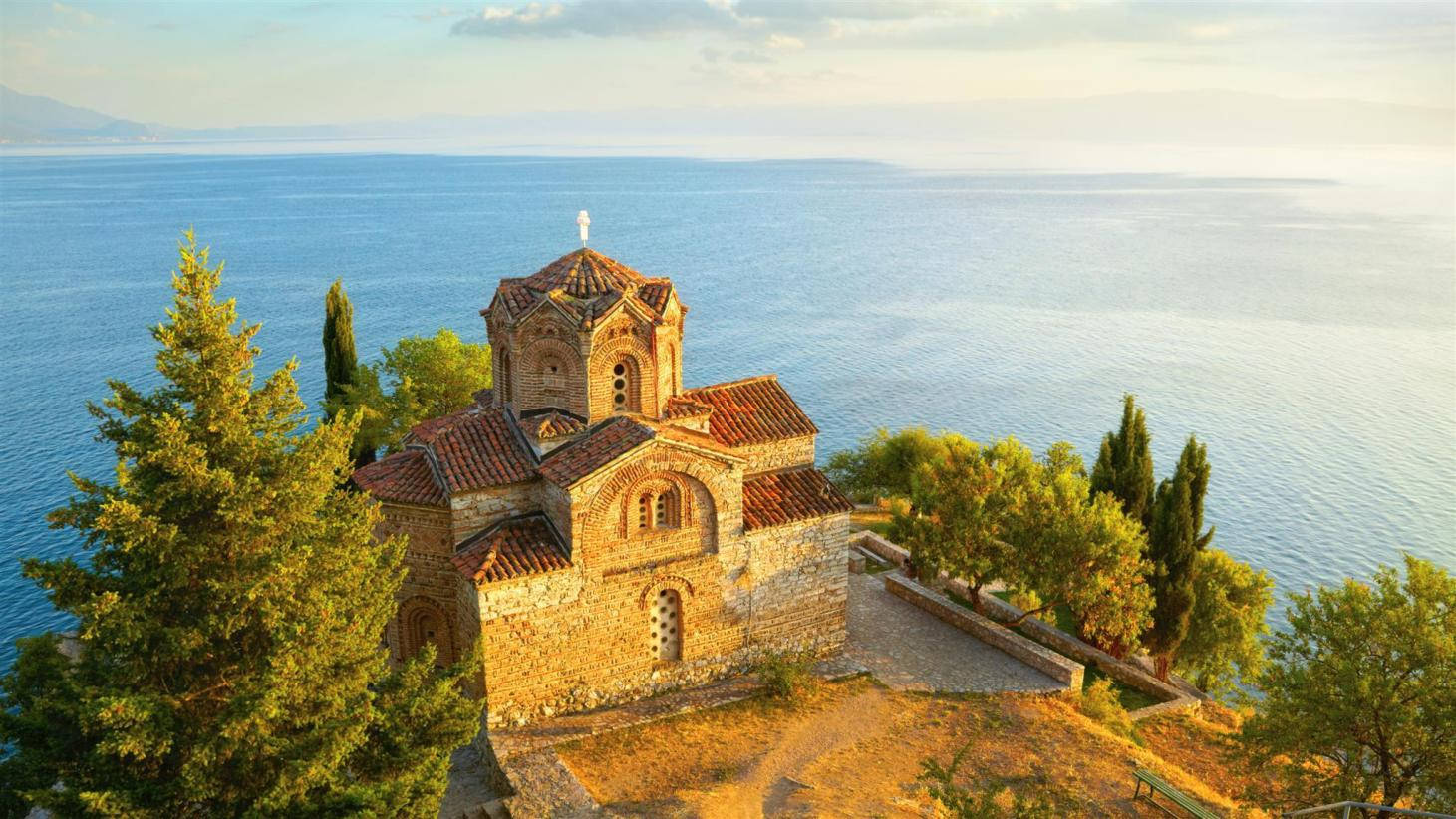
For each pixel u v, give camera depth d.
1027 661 38.31
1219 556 46.72
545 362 35.53
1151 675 44.69
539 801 28.72
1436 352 151.12
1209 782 33.97
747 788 29.86
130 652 22.22
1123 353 149.50
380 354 130.12
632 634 34.41
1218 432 112.62
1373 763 31.83
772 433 38.28
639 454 32.78
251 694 21.56
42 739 22.42
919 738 32.97
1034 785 30.25
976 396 125.75
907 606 43.50
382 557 34.00
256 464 23.70
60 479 85.56
